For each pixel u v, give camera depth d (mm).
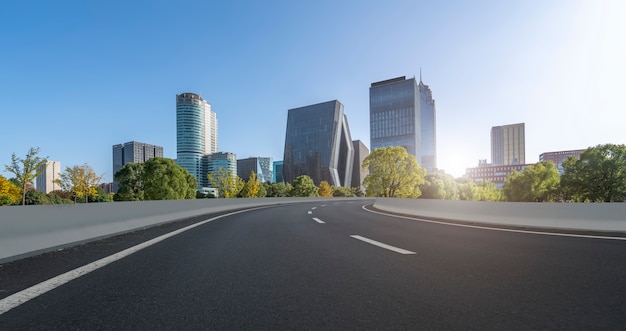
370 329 2611
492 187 127500
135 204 11461
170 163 67625
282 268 4855
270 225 11836
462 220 13703
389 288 3773
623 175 51531
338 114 198250
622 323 2729
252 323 2752
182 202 16719
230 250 6492
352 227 11031
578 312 2982
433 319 2824
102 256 5910
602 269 4668
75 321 2820
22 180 43438
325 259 5523
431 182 85438
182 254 6070
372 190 56906
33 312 3041
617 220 9211
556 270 4621
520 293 3555
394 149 55750
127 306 3203
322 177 192250
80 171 64000
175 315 2953
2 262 5410
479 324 2709
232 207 26250
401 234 9023
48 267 5004
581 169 56250
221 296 3512
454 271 4594
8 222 5914
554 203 10484
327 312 3008
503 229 10195
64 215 7508
